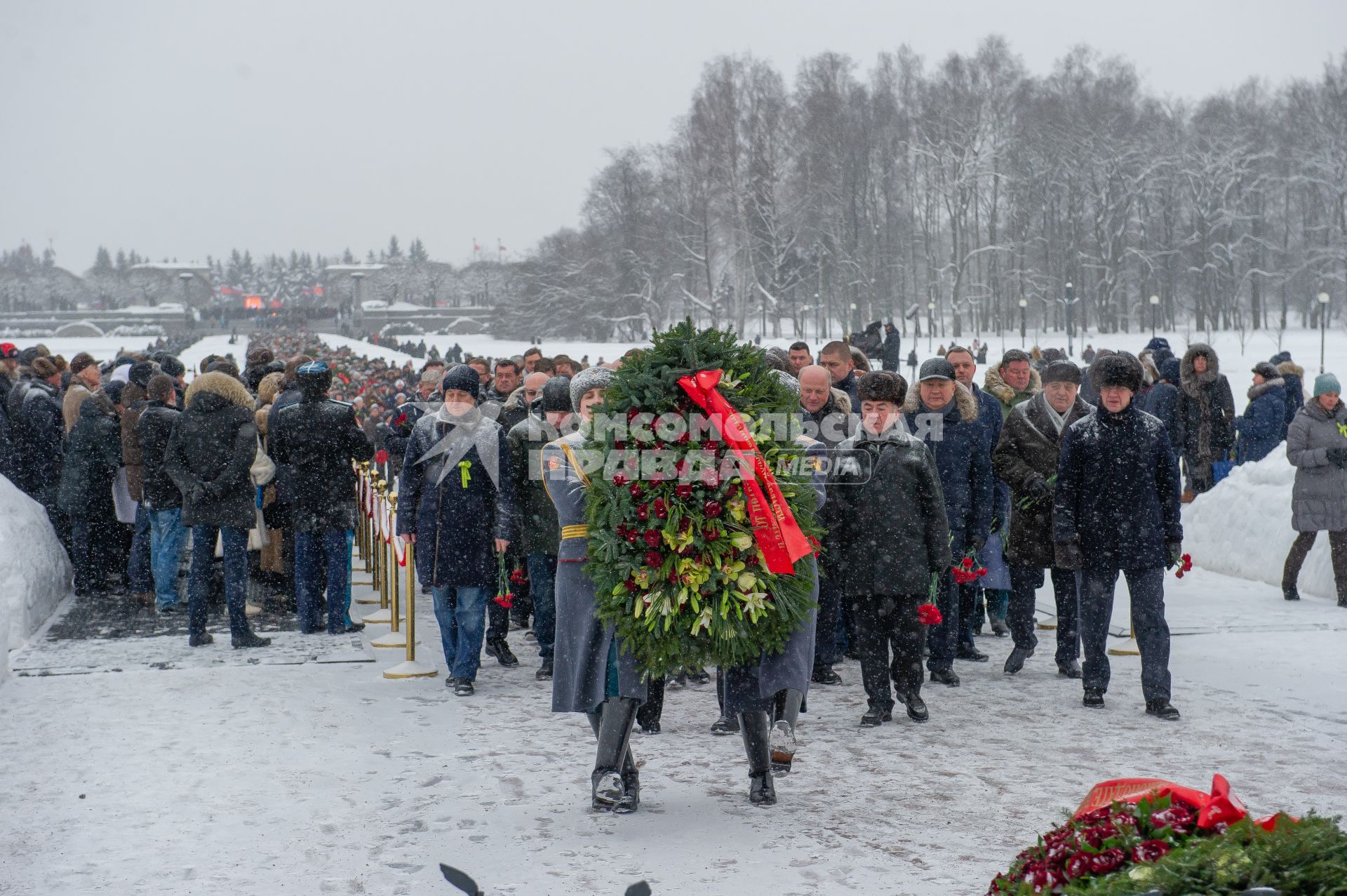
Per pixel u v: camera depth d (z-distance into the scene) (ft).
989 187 280.51
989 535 27.04
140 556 33.63
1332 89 276.82
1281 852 6.88
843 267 280.51
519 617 31.63
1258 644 27.40
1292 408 49.52
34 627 29.96
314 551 30.04
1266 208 301.02
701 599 16.31
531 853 14.90
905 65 285.02
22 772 18.38
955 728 21.04
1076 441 22.35
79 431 34.78
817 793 17.30
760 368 17.31
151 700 22.95
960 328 279.08
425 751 19.62
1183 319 322.55
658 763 19.08
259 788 17.58
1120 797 8.12
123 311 453.99
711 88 258.57
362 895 13.65
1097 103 273.13
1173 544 22.06
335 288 558.97
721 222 264.72
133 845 15.25
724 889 13.64
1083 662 22.88
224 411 27.86
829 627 24.99
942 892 13.50
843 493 21.21
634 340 302.25
